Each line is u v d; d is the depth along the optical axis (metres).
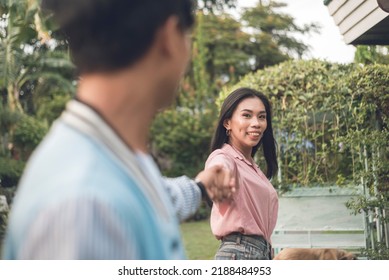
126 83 0.81
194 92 15.09
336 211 5.71
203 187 1.38
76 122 0.76
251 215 2.63
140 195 0.77
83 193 0.68
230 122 2.87
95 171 0.71
